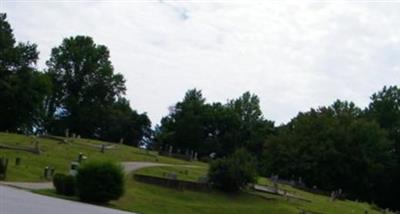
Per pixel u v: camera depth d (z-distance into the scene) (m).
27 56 120.00
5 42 118.69
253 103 175.25
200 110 167.75
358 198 131.25
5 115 116.75
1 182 46.47
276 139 133.88
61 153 76.94
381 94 162.12
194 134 160.12
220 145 163.50
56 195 44.44
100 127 156.00
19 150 71.75
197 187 69.62
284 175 129.88
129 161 84.06
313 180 127.19
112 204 46.59
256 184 82.31
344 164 128.38
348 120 135.88
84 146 91.94
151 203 54.50
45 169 56.66
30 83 118.12
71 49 153.50
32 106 117.88
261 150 163.88
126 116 160.25
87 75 153.62
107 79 154.75
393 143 144.00
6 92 113.50
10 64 118.31
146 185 64.94
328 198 96.88
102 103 155.38
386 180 137.00
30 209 28.00
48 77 126.12
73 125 149.50
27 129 120.00
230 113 168.75
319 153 128.00
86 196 44.88
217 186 71.44
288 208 69.50
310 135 131.88
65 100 150.38
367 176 131.25
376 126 134.75
